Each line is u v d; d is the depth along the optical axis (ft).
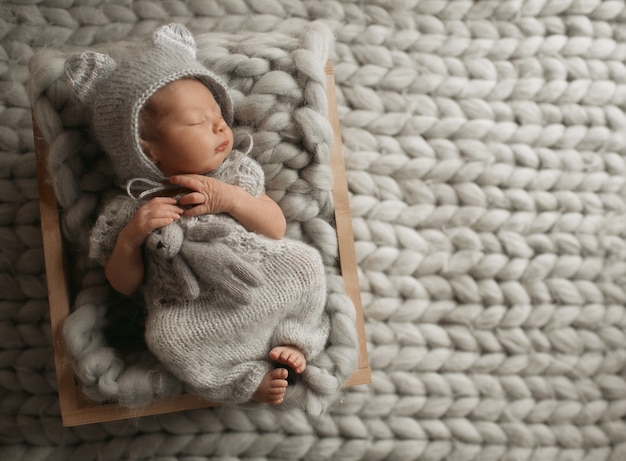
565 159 3.76
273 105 3.00
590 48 3.83
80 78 2.67
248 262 2.70
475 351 3.62
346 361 2.93
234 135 3.01
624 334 3.71
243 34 3.20
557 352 3.67
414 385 3.55
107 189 2.97
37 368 3.31
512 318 3.63
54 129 2.85
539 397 3.64
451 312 3.62
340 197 3.18
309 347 2.81
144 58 2.65
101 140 2.74
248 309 2.71
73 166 2.90
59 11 3.51
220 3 3.63
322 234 3.10
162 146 2.63
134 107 2.54
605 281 3.73
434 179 3.67
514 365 3.62
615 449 3.63
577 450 3.62
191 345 2.68
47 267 2.90
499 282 3.67
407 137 3.67
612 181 3.79
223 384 2.74
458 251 3.66
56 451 3.32
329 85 3.26
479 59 3.76
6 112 3.41
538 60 3.80
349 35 3.69
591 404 3.65
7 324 3.31
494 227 3.67
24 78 3.45
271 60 3.04
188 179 2.66
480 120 3.71
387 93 3.67
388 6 3.74
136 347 3.08
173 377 2.83
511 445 3.59
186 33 2.82
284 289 2.75
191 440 3.35
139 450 3.32
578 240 3.72
